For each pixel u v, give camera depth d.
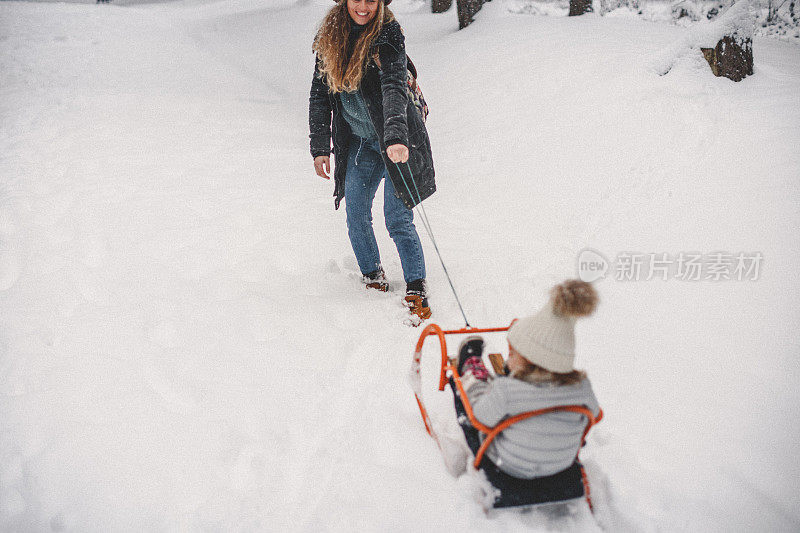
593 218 4.96
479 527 2.25
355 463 2.64
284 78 10.35
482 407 2.17
